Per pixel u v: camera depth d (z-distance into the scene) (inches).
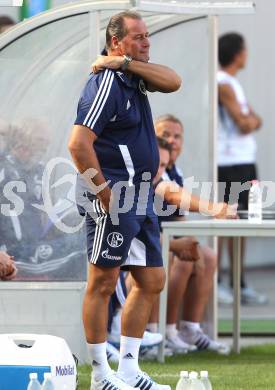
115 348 938.7
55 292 901.8
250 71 1653.5
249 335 1206.3
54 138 922.7
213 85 1084.5
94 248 740.7
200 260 1016.9
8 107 922.7
